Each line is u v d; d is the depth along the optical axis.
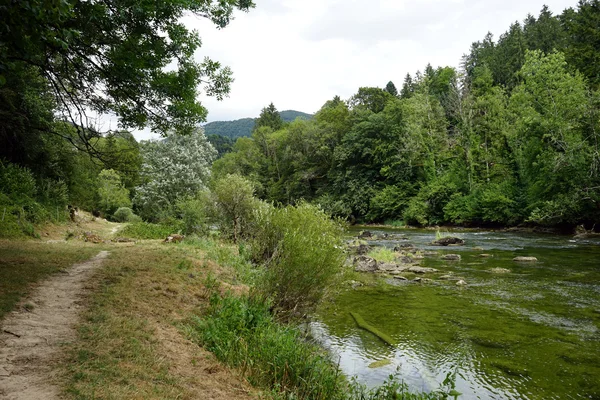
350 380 6.47
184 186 31.05
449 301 11.73
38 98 13.38
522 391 6.12
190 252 12.84
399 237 33.91
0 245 11.10
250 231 12.97
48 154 23.41
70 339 4.76
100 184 45.47
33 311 5.65
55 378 3.76
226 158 84.94
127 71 8.30
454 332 8.95
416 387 6.28
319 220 9.56
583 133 32.56
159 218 29.23
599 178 29.89
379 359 7.47
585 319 9.70
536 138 36.69
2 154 20.59
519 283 14.05
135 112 9.96
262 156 82.25
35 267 8.40
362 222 57.09
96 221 32.31
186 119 10.27
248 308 7.30
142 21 8.09
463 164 47.50
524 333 8.77
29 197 19.83
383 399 5.48
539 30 71.81
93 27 7.76
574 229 31.80
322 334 8.91
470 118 47.47
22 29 4.77
